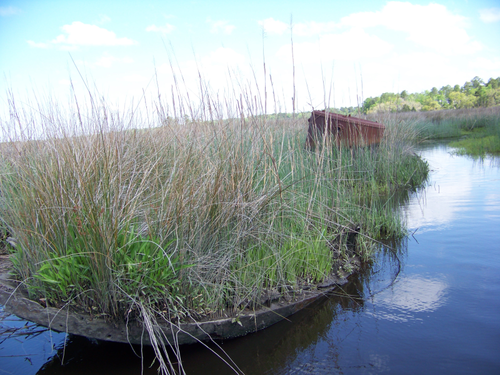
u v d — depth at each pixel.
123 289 2.44
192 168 3.03
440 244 4.55
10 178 3.47
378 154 7.61
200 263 2.77
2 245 3.58
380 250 4.50
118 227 2.57
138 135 3.94
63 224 2.63
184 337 2.59
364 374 2.33
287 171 4.18
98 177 2.83
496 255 4.11
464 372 2.29
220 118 3.52
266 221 3.31
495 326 2.77
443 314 2.98
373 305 3.21
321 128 5.49
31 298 2.62
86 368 2.41
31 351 2.57
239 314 2.80
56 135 3.35
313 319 3.04
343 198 4.54
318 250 3.66
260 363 2.48
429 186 8.09
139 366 2.44
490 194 7.02
